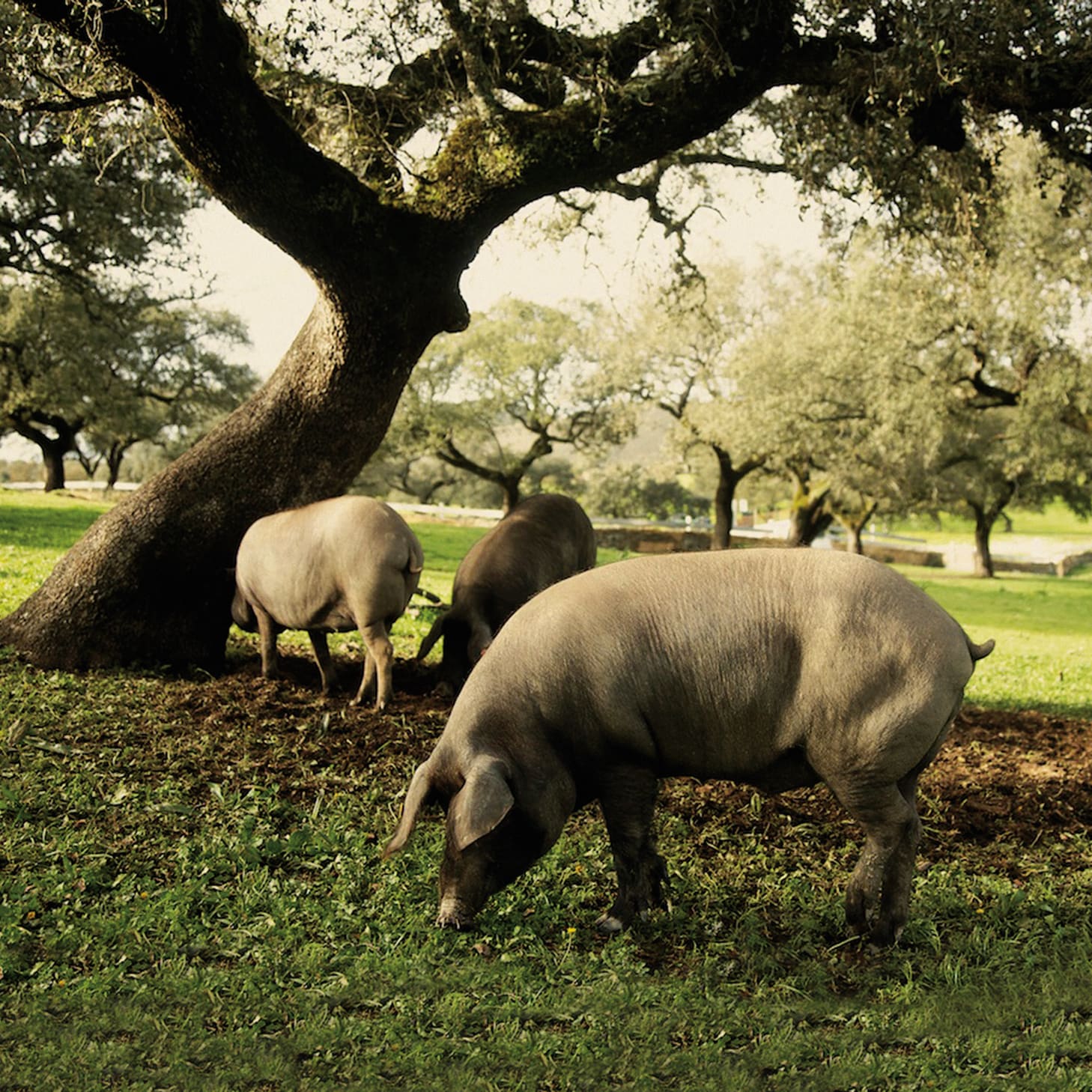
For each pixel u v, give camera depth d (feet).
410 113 36.88
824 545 194.29
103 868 19.49
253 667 36.17
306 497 35.22
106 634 34.14
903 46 31.83
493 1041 14.61
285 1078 13.83
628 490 231.71
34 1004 15.11
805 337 109.60
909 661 16.46
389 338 33.17
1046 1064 14.20
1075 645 69.05
